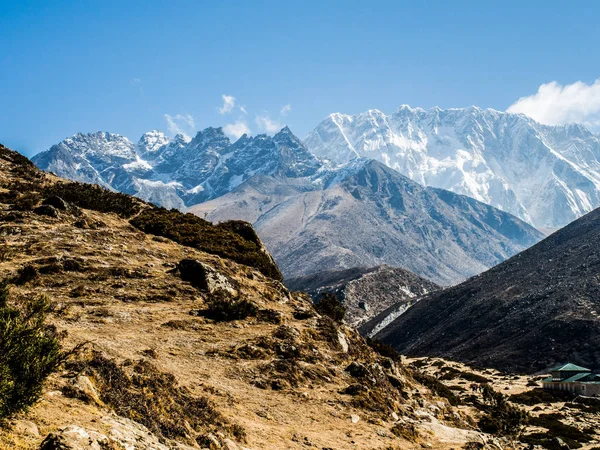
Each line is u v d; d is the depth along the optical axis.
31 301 13.76
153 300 32.25
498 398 51.56
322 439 19.17
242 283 40.44
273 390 23.28
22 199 47.00
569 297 167.62
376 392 26.06
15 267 31.67
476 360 149.25
